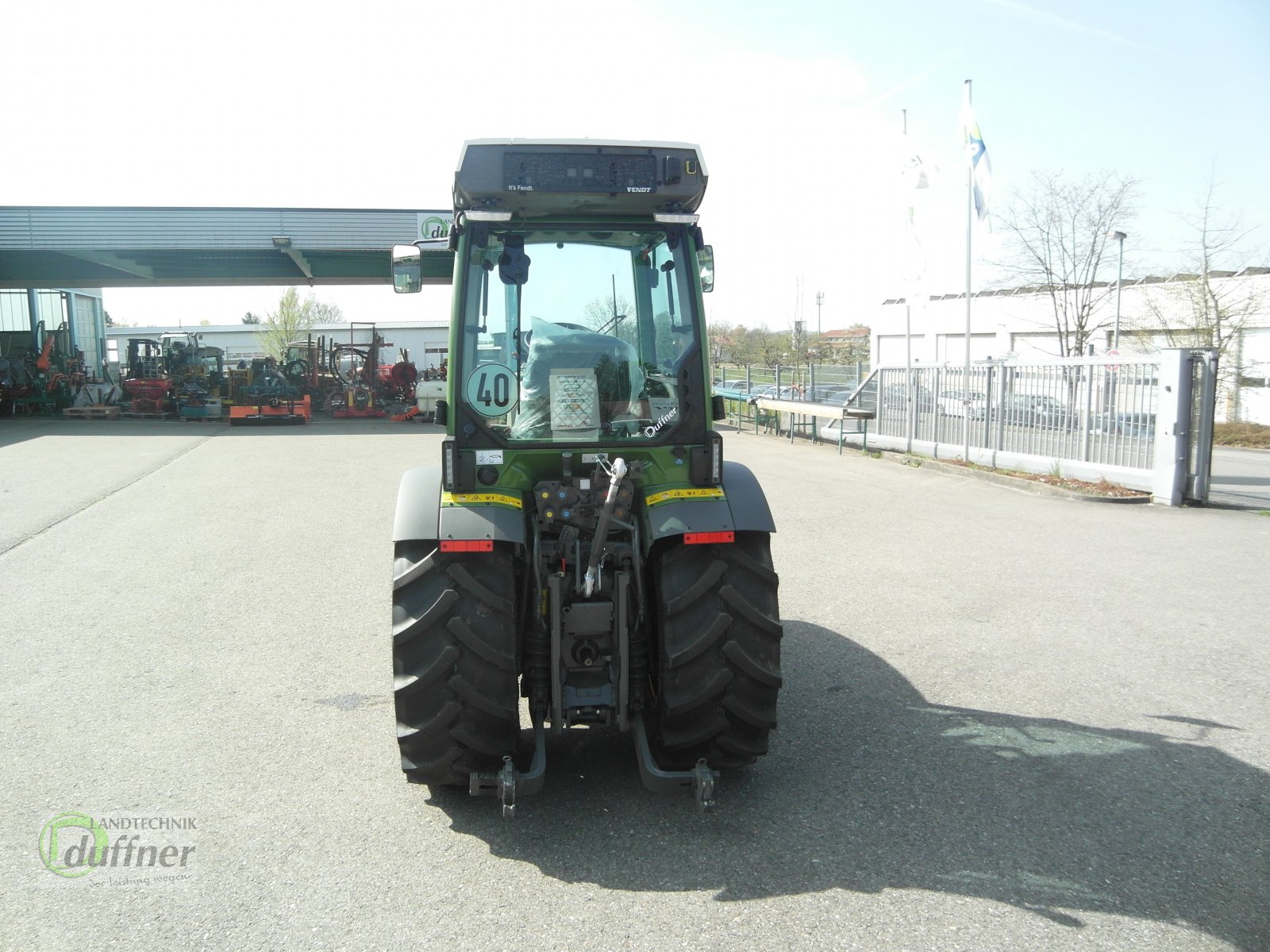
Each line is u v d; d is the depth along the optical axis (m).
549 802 3.73
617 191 3.67
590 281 3.89
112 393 26.30
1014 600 6.66
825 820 3.55
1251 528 9.20
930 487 11.91
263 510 10.16
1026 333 30.41
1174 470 10.40
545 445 3.78
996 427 13.37
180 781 3.91
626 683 3.62
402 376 26.62
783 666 5.32
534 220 3.87
